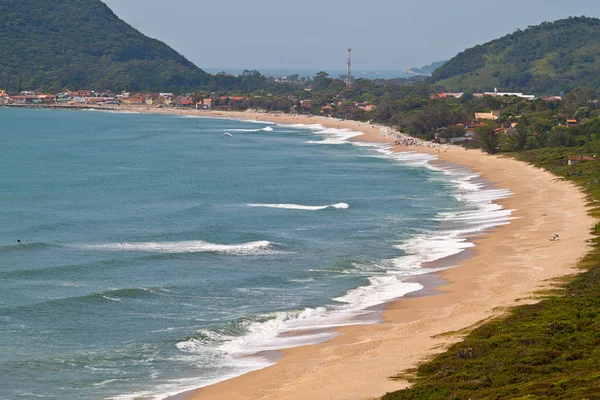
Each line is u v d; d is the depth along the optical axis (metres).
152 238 103.00
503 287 77.38
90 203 129.50
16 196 134.00
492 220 114.19
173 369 59.12
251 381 55.75
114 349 63.38
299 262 91.88
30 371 58.50
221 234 106.19
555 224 107.19
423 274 85.75
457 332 63.50
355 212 123.88
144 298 76.88
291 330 68.00
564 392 46.56
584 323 61.84
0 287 78.56
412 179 163.12
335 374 55.81
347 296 78.25
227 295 78.50
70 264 87.81
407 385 52.28
